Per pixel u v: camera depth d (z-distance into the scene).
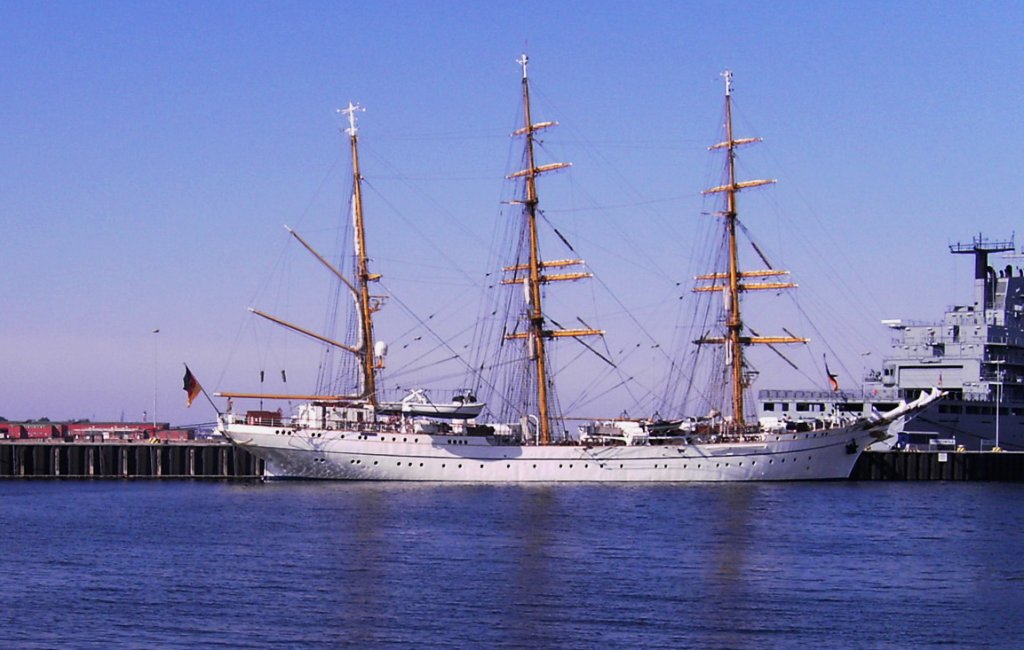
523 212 160.38
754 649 65.44
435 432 149.88
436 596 77.44
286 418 151.38
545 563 89.31
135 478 167.12
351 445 148.50
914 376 188.88
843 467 158.88
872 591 79.75
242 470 168.12
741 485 149.00
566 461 149.00
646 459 150.00
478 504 126.00
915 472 171.50
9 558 91.88
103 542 99.75
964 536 105.31
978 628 70.00
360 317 156.88
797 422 159.12
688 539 101.75
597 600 76.38
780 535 104.69
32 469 170.12
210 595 77.88
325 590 79.38
